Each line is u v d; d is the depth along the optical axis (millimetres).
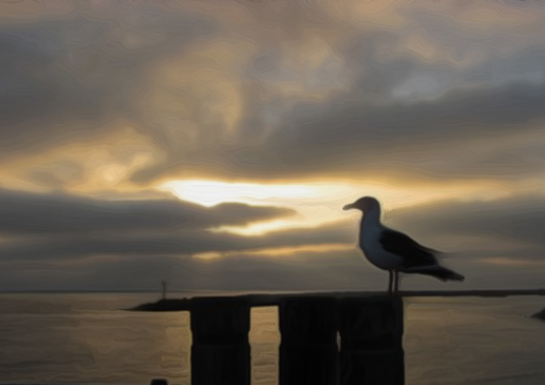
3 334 37000
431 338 34125
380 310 6023
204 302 6086
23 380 23953
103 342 33844
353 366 6043
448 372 24109
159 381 6066
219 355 6082
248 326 6191
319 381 6121
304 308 6152
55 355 29328
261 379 21812
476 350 29453
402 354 6055
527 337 33688
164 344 33188
